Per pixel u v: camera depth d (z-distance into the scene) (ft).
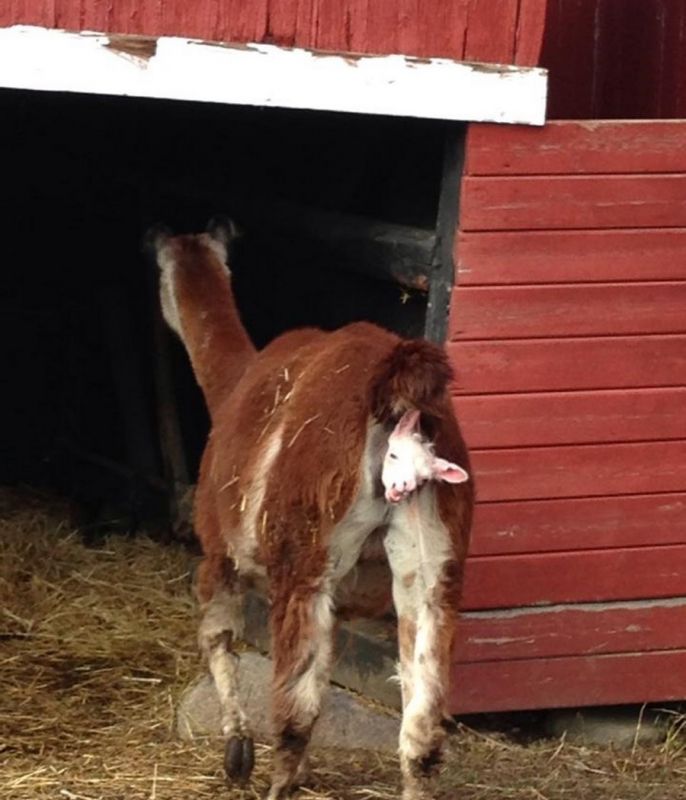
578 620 17.15
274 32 15.43
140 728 16.81
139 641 19.70
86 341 26.03
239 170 23.35
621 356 16.80
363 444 12.98
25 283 27.14
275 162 22.43
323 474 13.10
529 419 16.69
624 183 16.57
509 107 16.14
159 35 15.14
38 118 26.18
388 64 15.71
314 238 18.95
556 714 17.60
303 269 21.76
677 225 16.75
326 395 13.38
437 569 13.25
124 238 25.91
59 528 23.27
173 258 16.72
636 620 17.30
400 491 12.58
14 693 17.81
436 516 13.16
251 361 15.55
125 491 23.57
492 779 15.96
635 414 16.93
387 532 13.25
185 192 22.97
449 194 16.37
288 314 22.30
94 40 14.90
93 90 14.94
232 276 23.35
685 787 16.07
